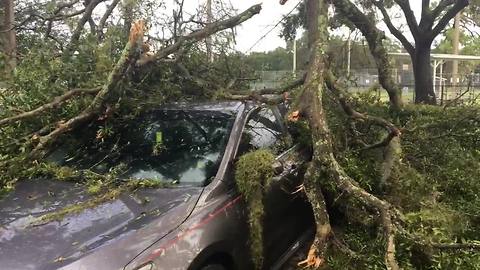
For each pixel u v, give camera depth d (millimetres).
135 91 4191
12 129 3924
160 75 4445
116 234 2799
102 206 3139
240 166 3422
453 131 4793
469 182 4543
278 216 3904
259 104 4375
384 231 3154
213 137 3785
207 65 5027
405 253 3492
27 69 4328
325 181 3697
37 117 3996
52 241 2760
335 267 3594
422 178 4191
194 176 3479
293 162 4238
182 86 4660
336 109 4492
